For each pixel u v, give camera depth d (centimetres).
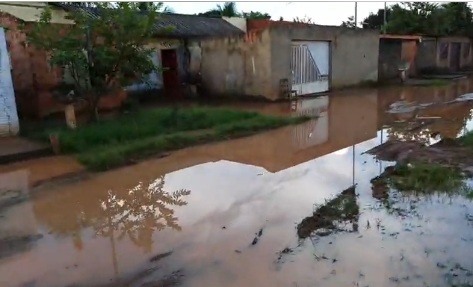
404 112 1262
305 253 429
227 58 1650
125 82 1016
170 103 1548
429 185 592
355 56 1917
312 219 509
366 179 655
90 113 1029
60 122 1067
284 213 535
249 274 396
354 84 1944
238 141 933
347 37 1853
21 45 1123
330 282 375
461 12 2772
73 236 502
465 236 446
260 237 470
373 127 1060
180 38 1755
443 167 654
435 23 2666
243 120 1079
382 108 1353
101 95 1023
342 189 614
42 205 597
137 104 1390
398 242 440
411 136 939
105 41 969
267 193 615
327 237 461
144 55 1008
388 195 571
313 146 891
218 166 766
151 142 852
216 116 1076
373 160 760
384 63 2189
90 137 861
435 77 2336
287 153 843
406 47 2286
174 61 1755
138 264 427
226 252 441
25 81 1145
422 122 1097
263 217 526
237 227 500
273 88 1545
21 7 1300
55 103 1186
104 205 595
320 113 1274
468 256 407
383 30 2861
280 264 410
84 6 1441
